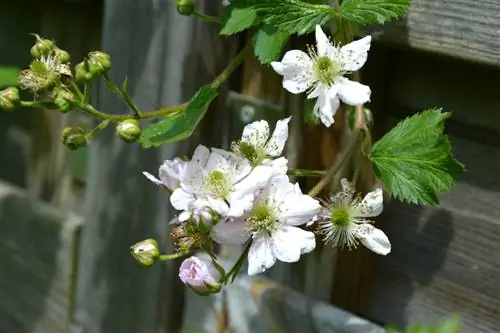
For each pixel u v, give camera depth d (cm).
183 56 45
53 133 55
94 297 50
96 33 52
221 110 46
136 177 48
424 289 41
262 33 39
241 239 35
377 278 42
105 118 39
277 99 44
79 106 38
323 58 36
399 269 41
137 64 47
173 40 46
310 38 43
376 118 41
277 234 35
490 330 39
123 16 47
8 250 56
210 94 38
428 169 36
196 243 36
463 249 39
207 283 35
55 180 55
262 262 35
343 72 36
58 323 53
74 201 54
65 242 52
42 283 54
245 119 45
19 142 57
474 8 37
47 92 39
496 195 38
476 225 39
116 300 49
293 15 38
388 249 37
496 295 39
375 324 42
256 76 45
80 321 51
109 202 49
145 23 47
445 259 40
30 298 55
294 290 44
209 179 36
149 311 48
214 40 45
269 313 44
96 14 52
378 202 37
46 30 55
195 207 35
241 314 45
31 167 57
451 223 40
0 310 57
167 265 47
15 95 39
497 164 38
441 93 40
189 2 41
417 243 41
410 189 37
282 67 37
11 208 56
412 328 38
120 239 49
